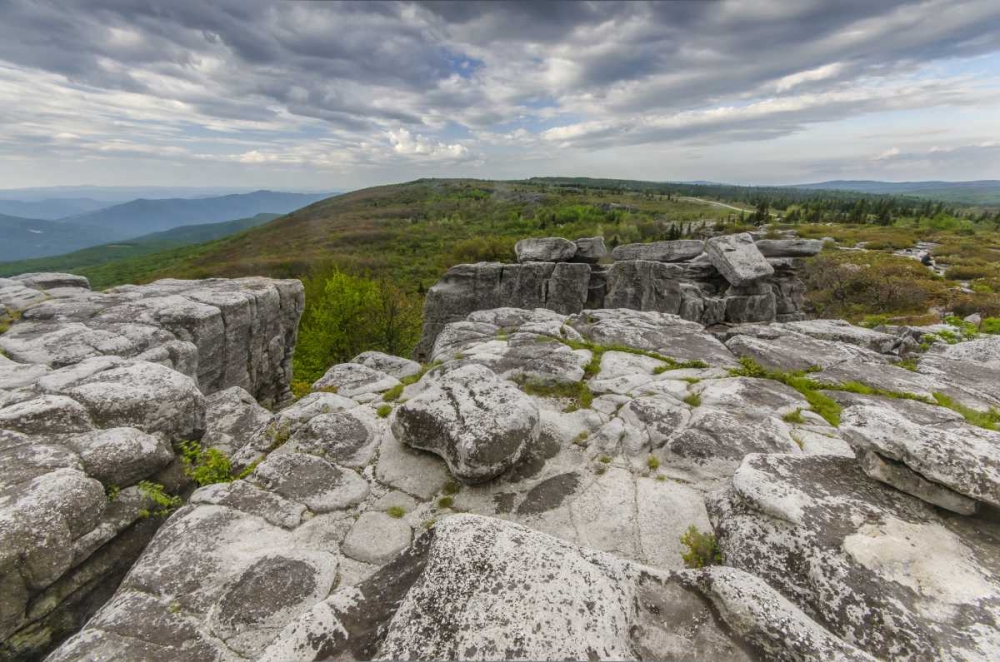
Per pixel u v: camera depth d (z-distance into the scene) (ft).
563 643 10.30
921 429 16.31
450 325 51.16
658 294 81.20
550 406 30.19
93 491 19.51
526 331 44.39
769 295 81.25
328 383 35.17
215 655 14.28
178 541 18.62
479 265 91.56
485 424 22.48
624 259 97.81
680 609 12.46
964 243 190.39
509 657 10.00
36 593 17.39
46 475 19.11
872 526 14.88
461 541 13.15
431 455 24.48
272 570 17.13
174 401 26.96
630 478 22.66
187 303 51.11
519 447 22.41
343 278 98.58
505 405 24.23
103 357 31.50
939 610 12.35
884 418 17.37
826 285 125.29
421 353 91.04
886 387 32.19
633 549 18.38
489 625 10.67
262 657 11.21
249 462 25.13
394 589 12.91
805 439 24.35
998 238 207.62
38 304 48.11
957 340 53.11
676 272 86.58
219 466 24.82
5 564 16.28
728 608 12.13
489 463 21.30
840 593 13.26
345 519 20.57
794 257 89.04
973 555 13.85
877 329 59.88
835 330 49.57
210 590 16.47
